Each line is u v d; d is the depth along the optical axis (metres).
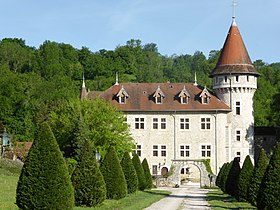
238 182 38.84
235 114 77.00
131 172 44.97
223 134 76.75
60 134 62.41
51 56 127.25
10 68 126.19
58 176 23.84
